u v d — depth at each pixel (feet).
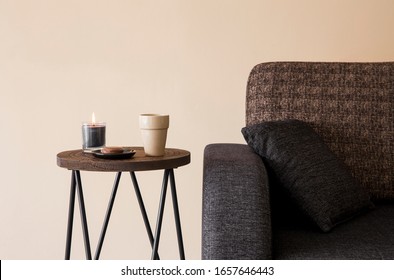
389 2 8.82
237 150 6.64
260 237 5.18
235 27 8.93
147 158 6.25
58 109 9.11
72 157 6.26
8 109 9.13
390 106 7.29
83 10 8.96
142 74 9.02
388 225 6.18
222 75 8.98
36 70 9.07
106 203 9.22
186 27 8.94
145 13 8.95
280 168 6.31
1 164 9.20
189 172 9.12
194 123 9.06
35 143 9.16
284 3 8.87
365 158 7.19
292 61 8.16
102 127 6.69
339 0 8.85
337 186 6.37
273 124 6.66
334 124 7.26
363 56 8.87
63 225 9.26
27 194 9.23
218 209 5.33
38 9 9.00
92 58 9.02
